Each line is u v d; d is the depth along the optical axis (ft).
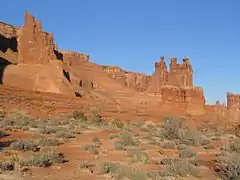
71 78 378.73
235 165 39.99
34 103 191.72
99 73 489.67
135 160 51.11
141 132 114.11
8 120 106.11
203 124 211.20
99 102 244.63
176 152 65.92
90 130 109.40
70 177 38.24
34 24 304.09
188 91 291.99
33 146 58.85
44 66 275.39
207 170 45.85
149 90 479.82
